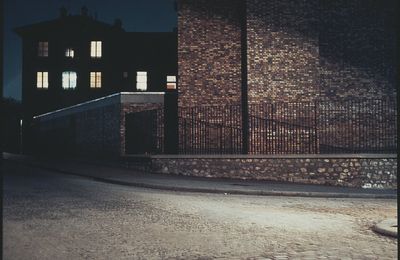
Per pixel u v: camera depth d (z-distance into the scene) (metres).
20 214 8.73
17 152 40.06
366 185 16.59
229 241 6.89
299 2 20.86
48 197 11.39
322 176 16.80
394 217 9.47
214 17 21.59
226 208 10.34
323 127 21.06
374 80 21.73
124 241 6.69
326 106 21.17
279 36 20.75
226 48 21.50
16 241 6.47
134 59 41.59
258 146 20.44
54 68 41.66
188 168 17.80
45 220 8.16
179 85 21.28
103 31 41.72
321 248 6.54
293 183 16.73
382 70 21.78
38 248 6.11
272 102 20.58
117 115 21.38
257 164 17.25
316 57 20.81
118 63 41.62
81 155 26.38
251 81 20.58
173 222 8.33
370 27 21.91
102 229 7.52
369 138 21.36
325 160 16.83
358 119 21.38
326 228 8.13
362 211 10.41
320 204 11.65
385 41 21.89
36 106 41.38
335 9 21.94
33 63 41.69
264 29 20.72
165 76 41.44
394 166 16.55
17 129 41.34
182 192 13.78
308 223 8.60
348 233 7.72
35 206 9.81
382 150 20.89
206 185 14.86
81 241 6.61
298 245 6.71
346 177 16.69
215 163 17.56
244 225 8.23
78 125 26.84
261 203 11.54
